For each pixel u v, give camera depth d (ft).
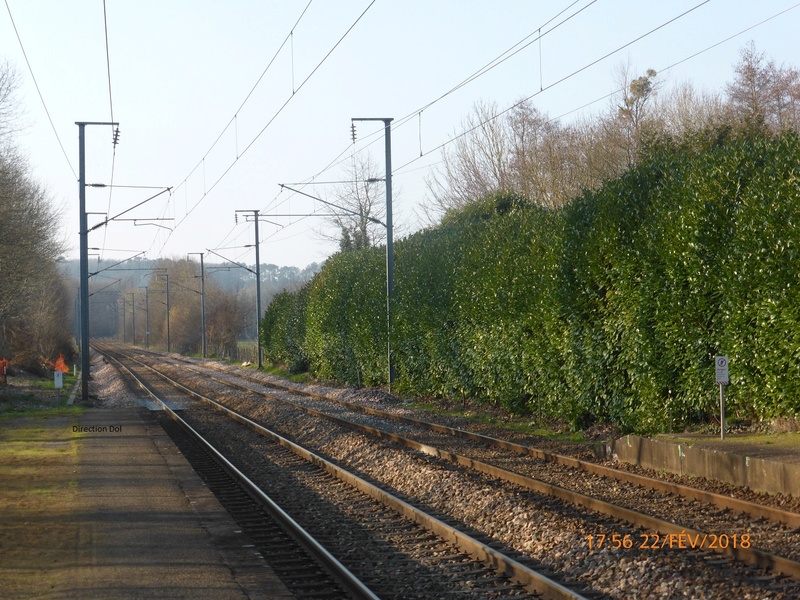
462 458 53.62
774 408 47.67
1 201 118.32
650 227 57.26
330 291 139.54
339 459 62.23
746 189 49.78
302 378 156.97
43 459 58.95
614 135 153.69
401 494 47.11
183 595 27.43
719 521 35.55
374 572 31.30
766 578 26.91
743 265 48.06
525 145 180.24
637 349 57.98
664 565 28.22
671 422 56.13
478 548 32.32
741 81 152.15
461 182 187.83
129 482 49.57
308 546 34.86
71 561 31.71
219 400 120.67
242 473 54.60
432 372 98.32
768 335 46.39
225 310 286.46
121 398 125.80
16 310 141.59
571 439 64.59
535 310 72.02
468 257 87.04
